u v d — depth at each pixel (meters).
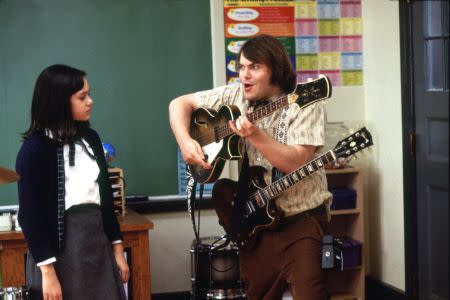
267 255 2.98
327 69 5.10
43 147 2.79
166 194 4.88
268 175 2.96
